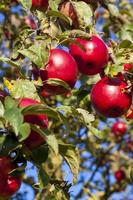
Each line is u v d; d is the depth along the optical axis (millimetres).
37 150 819
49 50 914
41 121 789
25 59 962
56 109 833
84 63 999
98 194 2170
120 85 1011
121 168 2275
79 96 1130
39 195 1581
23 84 854
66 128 833
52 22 978
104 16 1931
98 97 1013
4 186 808
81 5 1036
